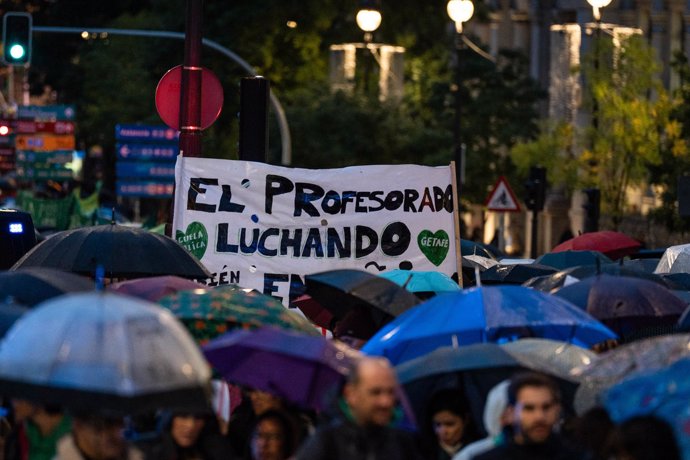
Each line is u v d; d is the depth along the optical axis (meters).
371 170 31.03
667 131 83.81
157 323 15.84
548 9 135.12
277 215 31.03
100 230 27.86
